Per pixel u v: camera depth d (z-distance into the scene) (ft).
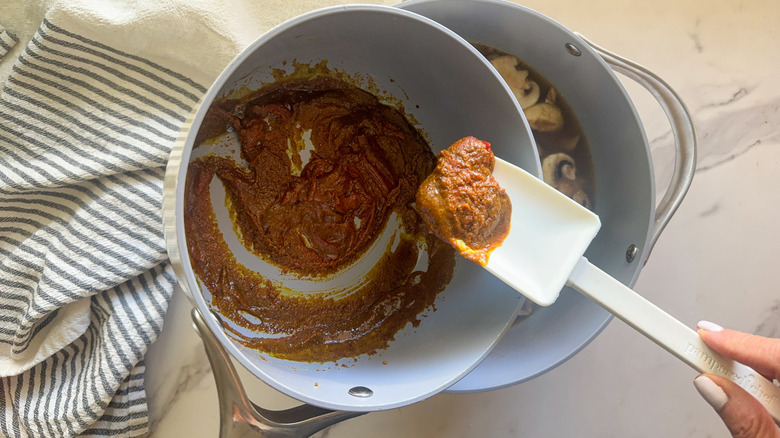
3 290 1.34
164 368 1.45
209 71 1.32
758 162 1.56
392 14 1.02
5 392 1.36
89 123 1.31
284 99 1.24
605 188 1.38
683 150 1.23
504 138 1.18
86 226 1.31
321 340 1.25
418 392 1.04
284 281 1.28
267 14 1.33
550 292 1.06
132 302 1.35
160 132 1.32
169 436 1.45
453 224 1.08
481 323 1.16
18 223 1.34
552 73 1.36
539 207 1.10
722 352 1.01
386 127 1.32
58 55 1.28
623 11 1.53
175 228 0.92
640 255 1.21
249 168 1.25
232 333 1.19
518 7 1.17
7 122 1.29
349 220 1.32
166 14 1.25
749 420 0.97
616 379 1.55
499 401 1.53
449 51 1.11
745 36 1.55
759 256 1.57
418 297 1.30
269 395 1.46
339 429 1.49
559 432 1.54
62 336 1.33
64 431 1.34
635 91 1.54
